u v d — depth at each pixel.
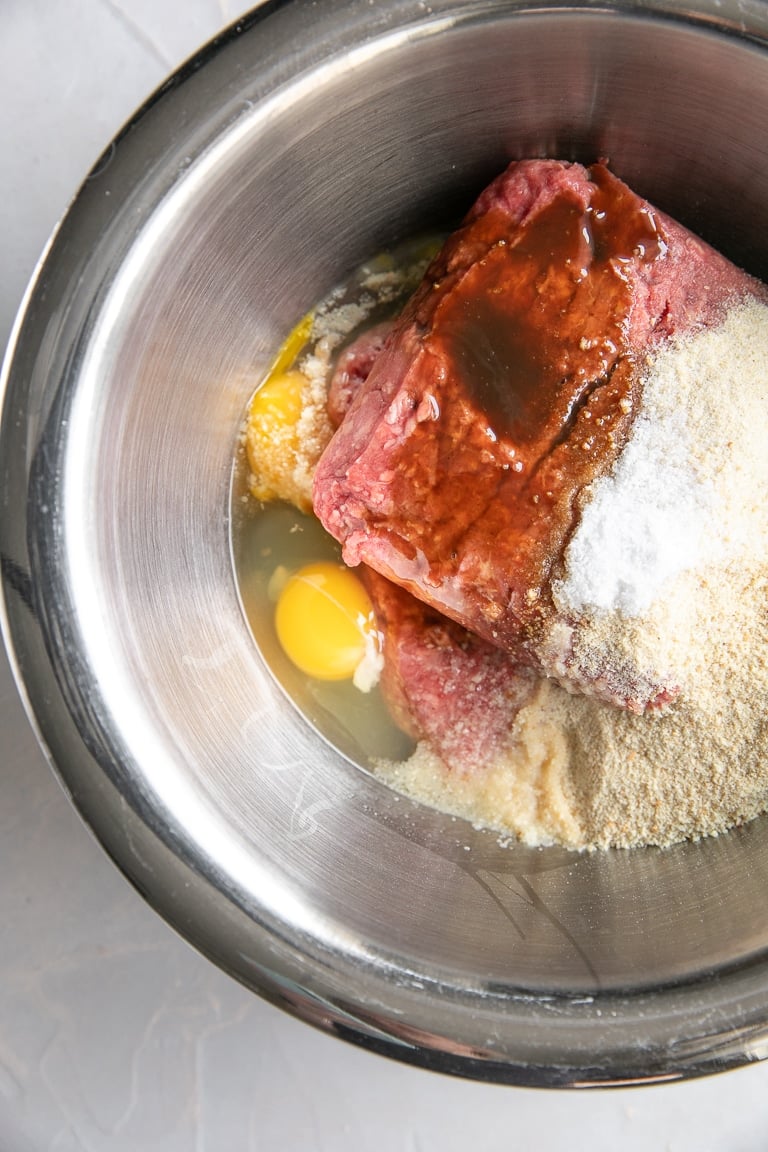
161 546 0.53
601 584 0.51
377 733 0.58
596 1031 0.47
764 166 0.53
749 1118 0.57
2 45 0.57
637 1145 0.57
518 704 0.56
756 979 0.47
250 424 0.57
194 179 0.48
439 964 0.48
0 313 0.56
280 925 0.48
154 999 0.58
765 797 0.54
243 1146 0.58
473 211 0.54
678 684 0.52
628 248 0.52
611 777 0.54
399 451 0.52
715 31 0.48
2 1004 0.58
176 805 0.48
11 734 0.58
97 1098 0.58
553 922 0.52
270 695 0.57
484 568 0.52
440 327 0.52
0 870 0.58
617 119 0.53
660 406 0.52
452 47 0.49
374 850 0.54
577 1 0.48
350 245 0.57
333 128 0.50
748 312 0.54
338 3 0.48
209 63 0.48
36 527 0.47
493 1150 0.57
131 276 0.48
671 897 0.52
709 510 0.51
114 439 0.49
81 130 0.57
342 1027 0.47
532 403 0.52
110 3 0.57
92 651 0.47
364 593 0.58
